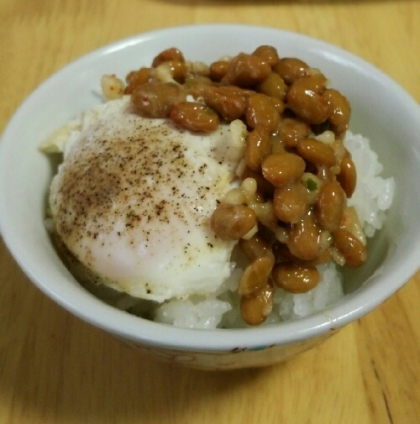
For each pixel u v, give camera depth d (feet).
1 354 0.58
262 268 0.50
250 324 0.52
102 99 0.68
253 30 0.72
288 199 0.49
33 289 0.63
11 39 0.94
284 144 0.55
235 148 0.54
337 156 0.56
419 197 0.55
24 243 0.48
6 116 0.80
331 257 0.55
